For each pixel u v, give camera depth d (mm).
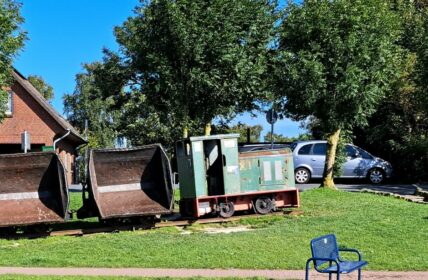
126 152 15188
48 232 14453
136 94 35031
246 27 19406
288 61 20031
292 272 9812
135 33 20031
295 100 20469
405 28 30719
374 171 26672
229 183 15844
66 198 14531
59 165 14609
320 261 7848
